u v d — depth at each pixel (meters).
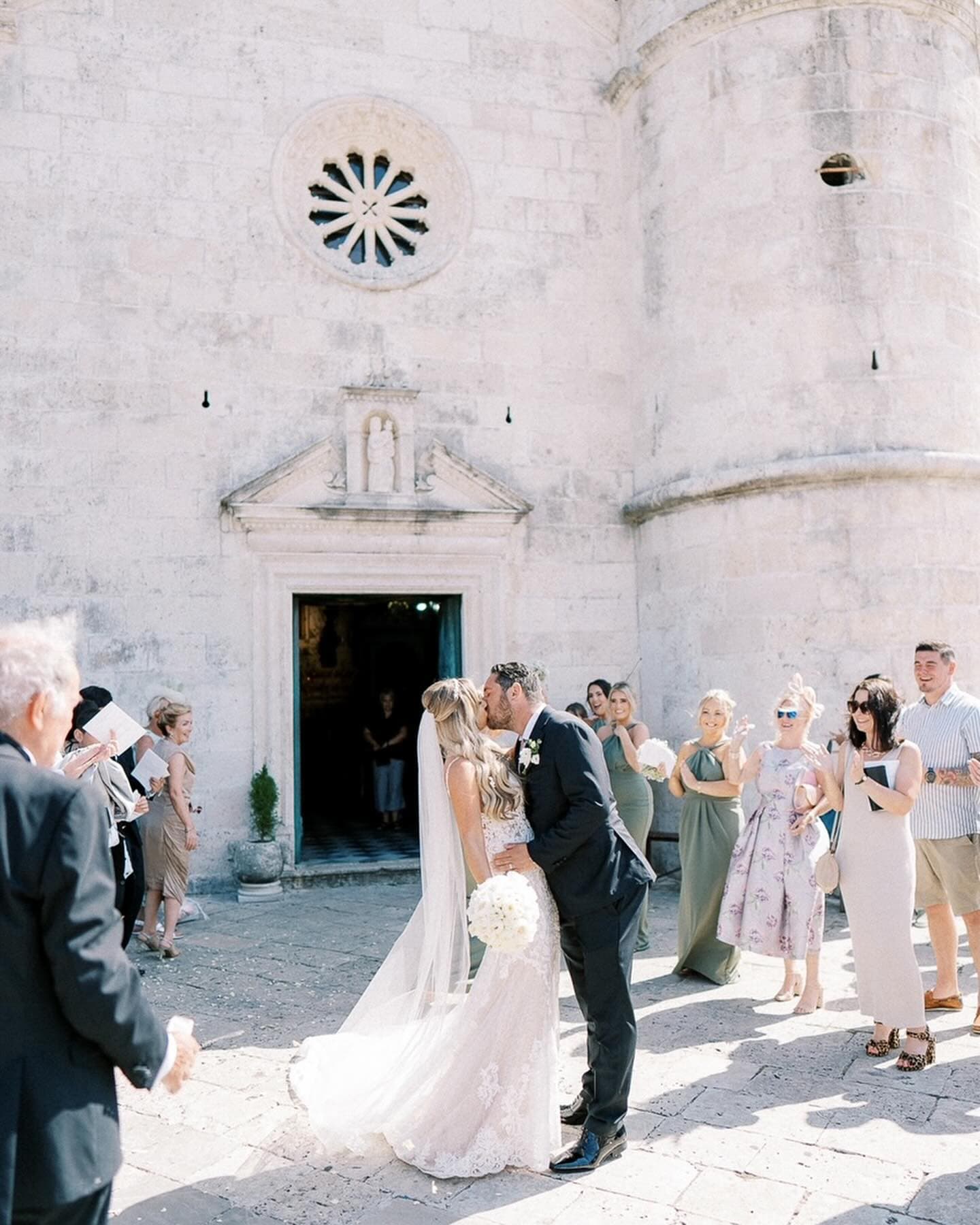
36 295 8.96
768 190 9.30
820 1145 3.91
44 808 2.13
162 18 9.46
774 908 5.70
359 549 9.70
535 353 10.45
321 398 9.73
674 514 9.94
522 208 10.49
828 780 5.23
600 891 3.82
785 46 9.31
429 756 4.18
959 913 5.28
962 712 5.35
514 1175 3.73
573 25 10.76
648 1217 3.42
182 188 9.43
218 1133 4.16
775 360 9.22
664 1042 5.11
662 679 10.12
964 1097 4.34
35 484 8.86
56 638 2.49
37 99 9.05
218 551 9.33
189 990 6.14
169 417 9.27
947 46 9.61
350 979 6.35
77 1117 2.10
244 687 9.34
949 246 9.37
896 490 8.89
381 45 10.13
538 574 10.32
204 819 9.16
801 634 8.93
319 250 9.83
